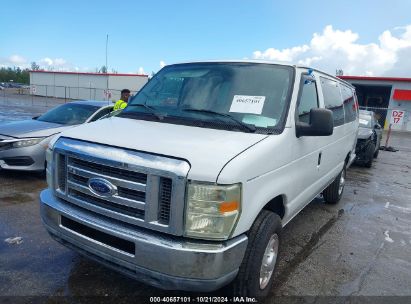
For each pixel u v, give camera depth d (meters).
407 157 15.42
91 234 2.99
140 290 3.48
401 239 5.40
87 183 2.98
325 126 3.49
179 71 4.28
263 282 3.38
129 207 2.77
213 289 2.71
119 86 49.28
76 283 3.53
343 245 5.00
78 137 3.12
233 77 3.86
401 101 33.09
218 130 3.28
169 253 2.60
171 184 2.60
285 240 5.00
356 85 35.91
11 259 3.89
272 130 3.37
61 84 52.09
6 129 7.04
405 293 3.83
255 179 2.91
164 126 3.38
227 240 2.73
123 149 2.82
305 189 4.34
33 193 6.12
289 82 3.77
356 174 10.48
